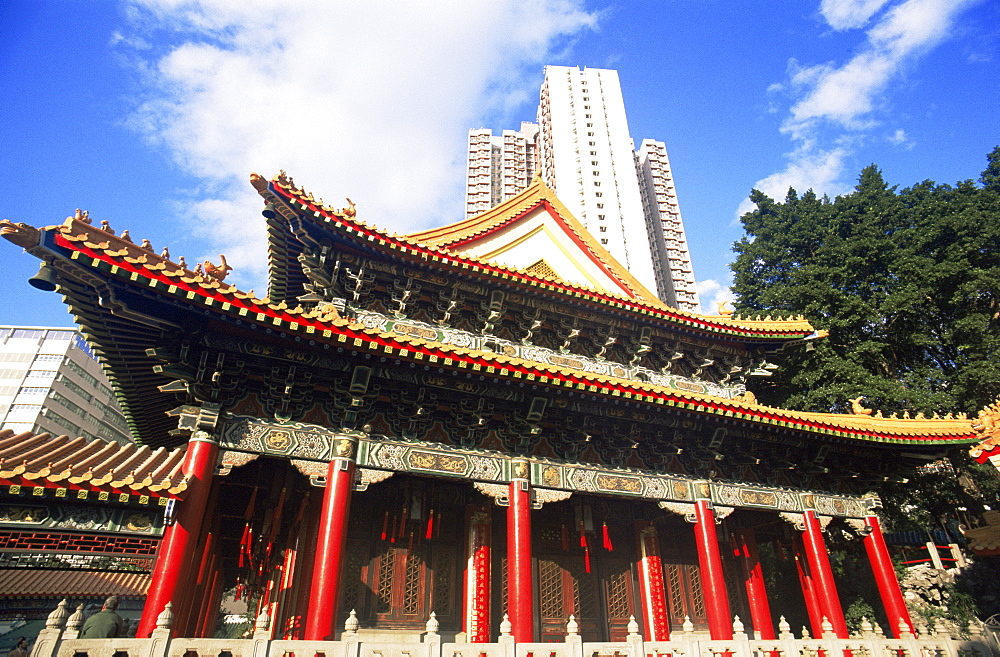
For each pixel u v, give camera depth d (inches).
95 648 377.7
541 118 5703.7
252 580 858.1
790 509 784.3
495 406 632.4
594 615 726.5
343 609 606.2
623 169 4864.7
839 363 1246.9
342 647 427.8
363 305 749.3
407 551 656.4
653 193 5497.1
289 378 544.1
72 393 3496.6
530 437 645.9
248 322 482.0
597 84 5310.0
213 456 503.5
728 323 898.1
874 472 861.2
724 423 709.9
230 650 406.9
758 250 1584.6
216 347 515.2
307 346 531.2
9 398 3280.0
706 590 672.4
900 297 1259.2
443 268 746.8
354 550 637.3
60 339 3521.2
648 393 625.6
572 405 647.8
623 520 799.1
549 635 689.0
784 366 1348.4
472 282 780.6
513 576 575.5
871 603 1066.1
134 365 564.1
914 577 1139.3
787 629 606.2
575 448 673.0
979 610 1028.5
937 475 1193.4
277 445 532.7
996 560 1087.6
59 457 469.4
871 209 1507.1
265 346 529.0
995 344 1242.6
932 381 1289.4
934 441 796.6
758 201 1672.0
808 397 1255.5
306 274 721.0
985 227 1385.3
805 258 1525.6
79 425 3545.8
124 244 462.3
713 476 748.0
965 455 1163.9
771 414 698.8
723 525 862.5
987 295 1341.0
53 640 371.2
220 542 767.7
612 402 641.0
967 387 1221.1
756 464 788.6
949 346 1349.7
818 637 797.2
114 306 453.1
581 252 1008.9
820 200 1616.6
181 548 446.9
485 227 949.8
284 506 668.1
